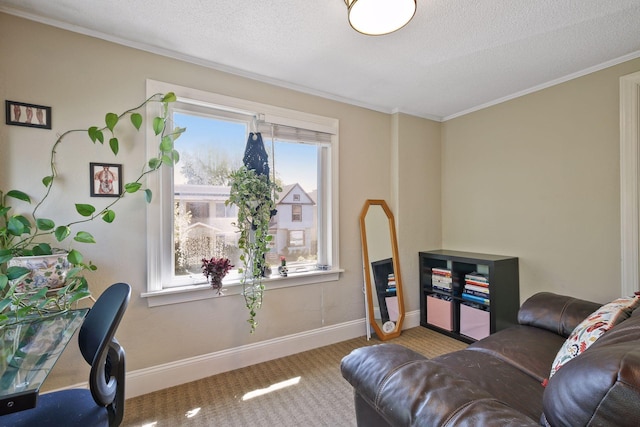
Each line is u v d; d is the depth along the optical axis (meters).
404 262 3.14
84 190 1.80
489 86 2.61
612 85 2.18
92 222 1.83
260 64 2.21
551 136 2.52
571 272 2.41
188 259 2.19
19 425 1.03
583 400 0.65
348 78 2.44
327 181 2.81
